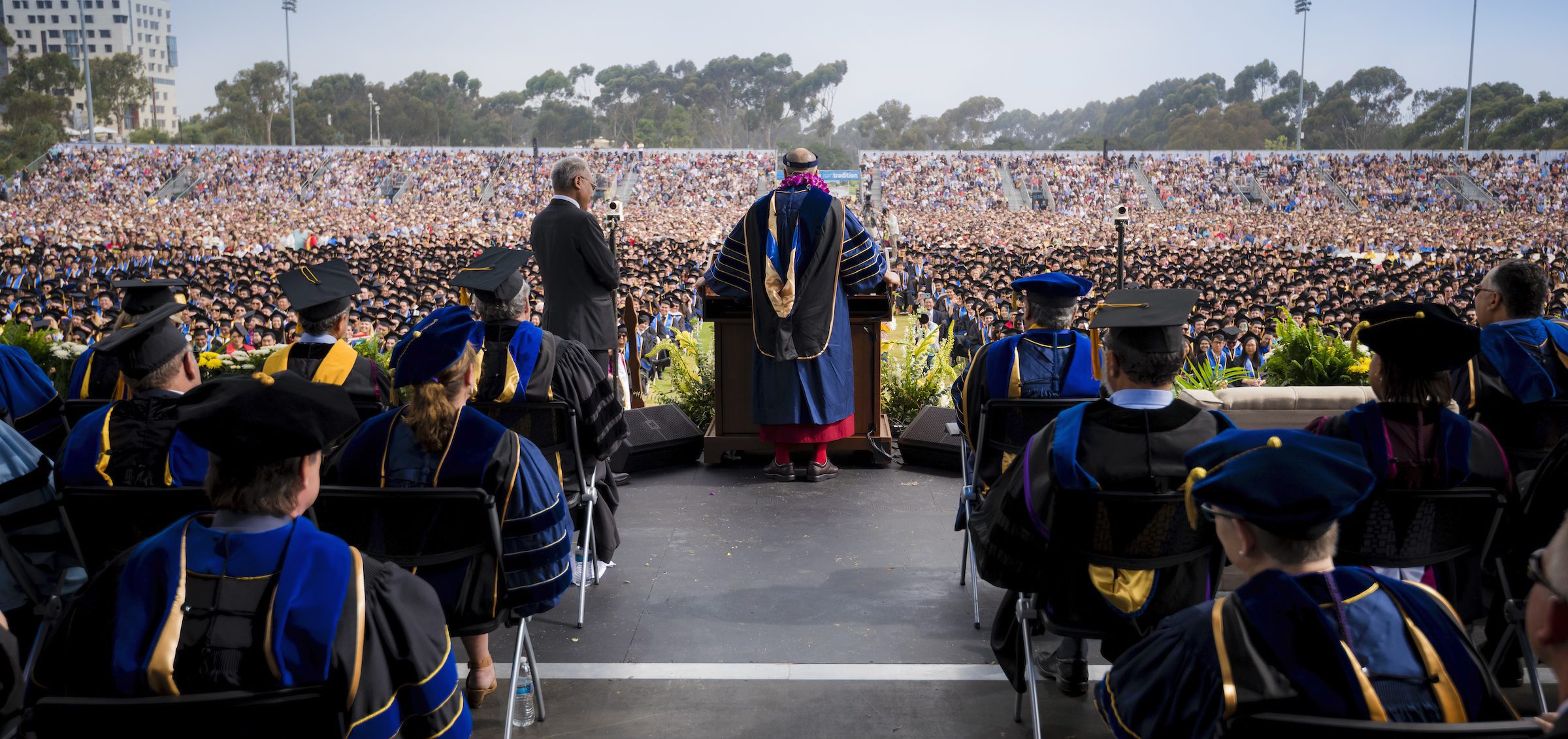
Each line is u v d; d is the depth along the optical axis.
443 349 3.23
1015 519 3.10
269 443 2.10
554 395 4.54
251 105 129.75
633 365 8.30
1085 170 67.12
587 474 4.75
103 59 120.25
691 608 4.73
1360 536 3.17
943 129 162.12
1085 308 19.39
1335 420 3.23
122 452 3.24
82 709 1.96
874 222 44.53
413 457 3.28
